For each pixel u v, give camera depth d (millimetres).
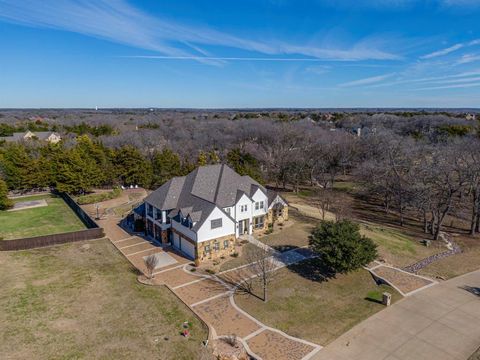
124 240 42000
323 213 48625
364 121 141625
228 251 37531
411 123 121625
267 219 45281
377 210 59500
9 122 174500
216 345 22656
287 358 22016
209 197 41125
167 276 32688
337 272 33531
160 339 22609
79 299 27406
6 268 32656
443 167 45969
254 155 82875
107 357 20797
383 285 31828
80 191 63469
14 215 51688
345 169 84188
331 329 25250
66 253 36938
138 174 67562
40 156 70875
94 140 95812
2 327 23422
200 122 153875
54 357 20656
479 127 96875
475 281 33406
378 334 24766
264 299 28672
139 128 143875
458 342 24062
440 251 41188
